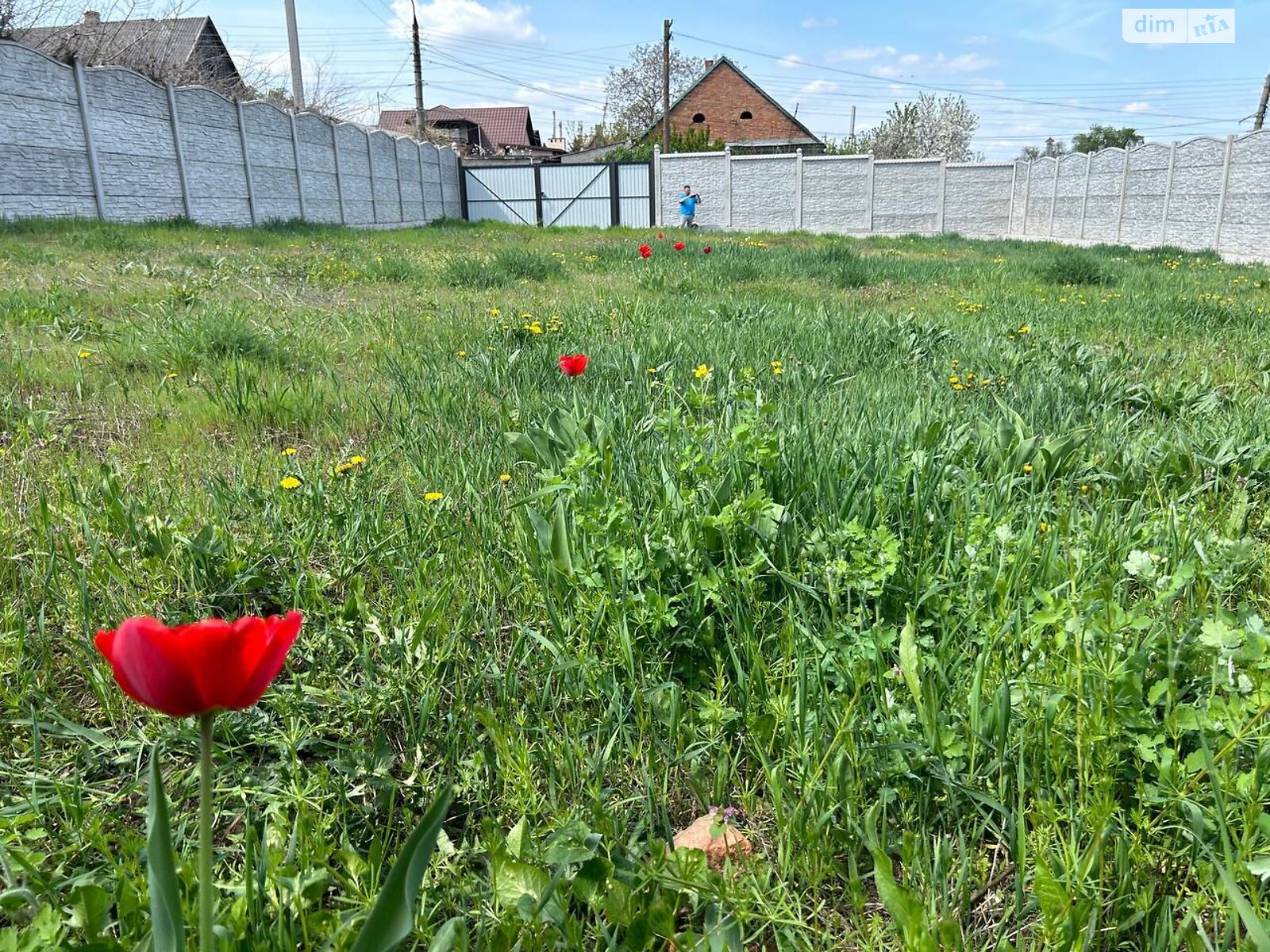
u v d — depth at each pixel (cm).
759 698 169
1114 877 129
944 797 148
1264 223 1684
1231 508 263
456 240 1759
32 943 96
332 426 357
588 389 424
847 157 2906
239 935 103
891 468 260
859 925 121
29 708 165
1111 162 2314
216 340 468
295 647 189
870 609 204
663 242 1767
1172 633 169
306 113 1964
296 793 135
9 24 1506
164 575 215
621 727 164
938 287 1024
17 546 225
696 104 4934
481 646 197
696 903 122
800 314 704
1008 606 183
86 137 1316
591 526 211
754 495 216
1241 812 130
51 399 365
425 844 81
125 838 129
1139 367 517
